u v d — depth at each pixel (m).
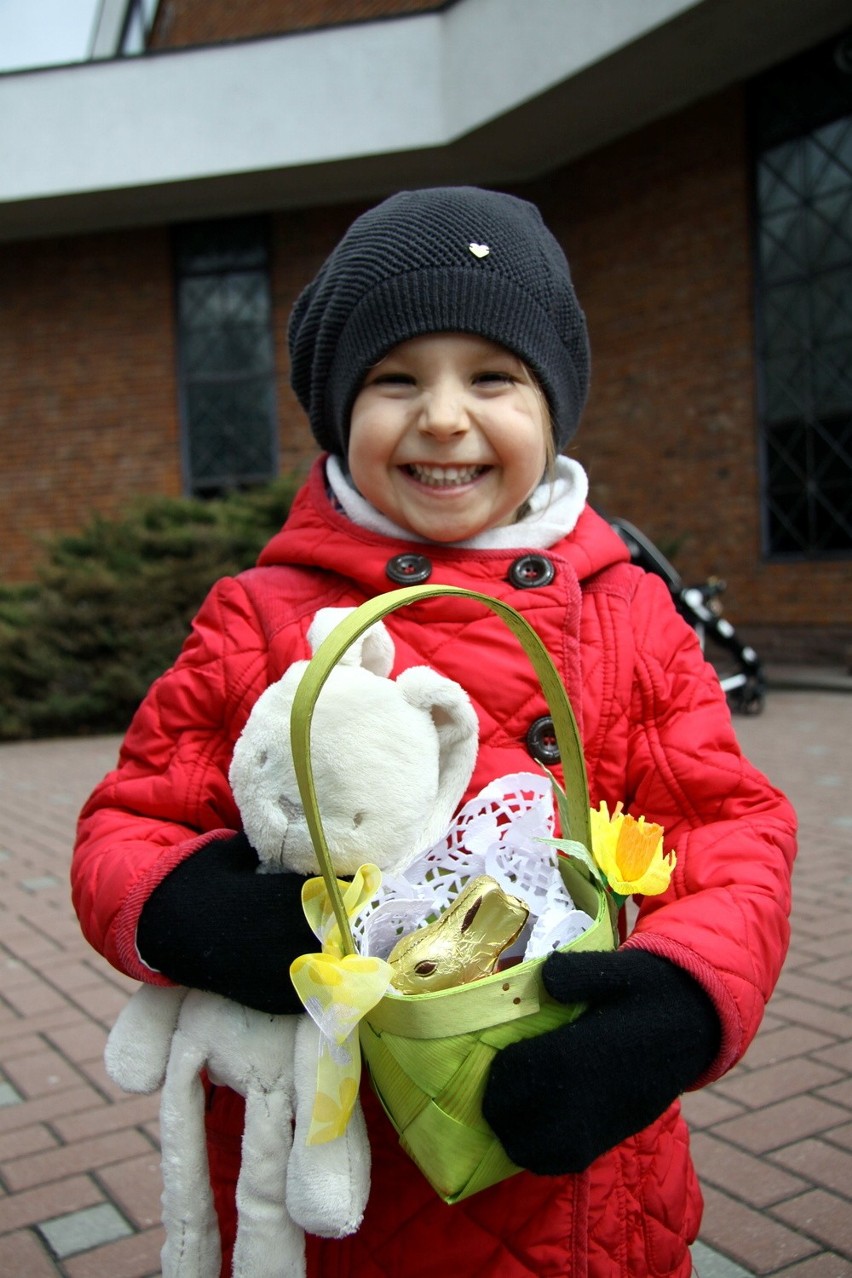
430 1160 0.97
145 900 1.09
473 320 1.25
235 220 12.62
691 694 1.34
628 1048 0.95
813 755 6.83
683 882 1.20
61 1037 3.21
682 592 8.02
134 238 12.68
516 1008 0.96
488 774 1.23
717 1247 2.14
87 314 12.79
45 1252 2.22
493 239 1.29
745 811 1.27
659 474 11.73
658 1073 0.96
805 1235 2.17
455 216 1.29
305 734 0.92
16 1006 3.45
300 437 12.59
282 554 1.39
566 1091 0.92
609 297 11.99
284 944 1.03
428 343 1.26
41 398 12.88
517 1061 0.94
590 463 12.36
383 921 1.04
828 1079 2.79
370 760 1.02
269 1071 1.05
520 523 1.37
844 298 10.15
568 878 1.11
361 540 1.34
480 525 1.32
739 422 11.01
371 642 1.13
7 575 12.94
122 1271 2.16
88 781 7.12
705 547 11.38
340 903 0.94
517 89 10.58
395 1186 1.14
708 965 1.03
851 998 3.26
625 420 11.98
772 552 10.96
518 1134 0.93
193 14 14.44
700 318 11.23
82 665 9.29
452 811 1.08
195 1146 1.10
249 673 1.30
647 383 11.74
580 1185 1.14
